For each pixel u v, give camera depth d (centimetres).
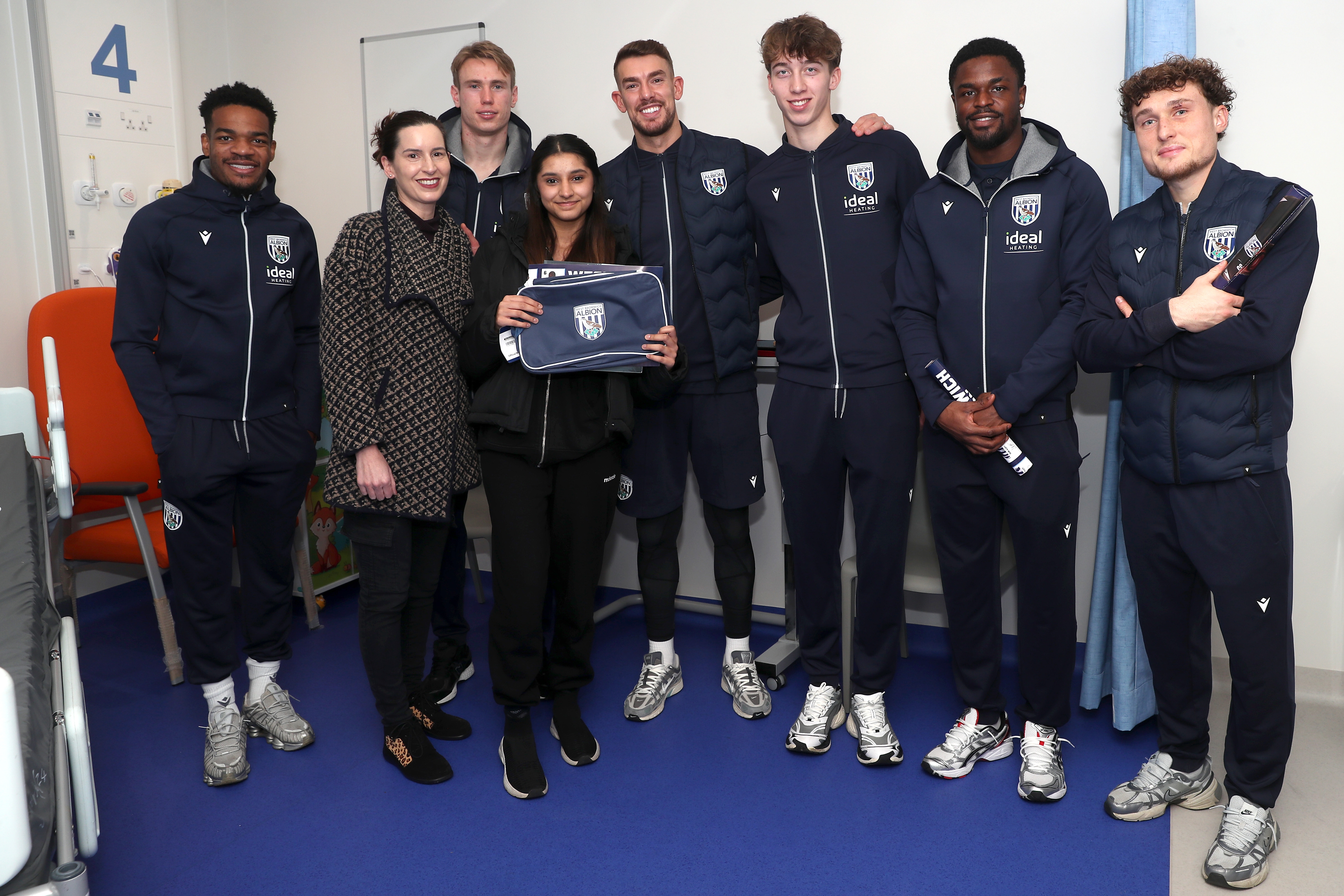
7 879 105
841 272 232
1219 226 181
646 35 321
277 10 392
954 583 229
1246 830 189
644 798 222
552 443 215
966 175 215
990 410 207
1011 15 272
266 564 247
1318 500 257
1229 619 189
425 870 196
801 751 241
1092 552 287
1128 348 185
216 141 226
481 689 285
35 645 155
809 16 230
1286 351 174
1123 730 245
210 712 242
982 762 236
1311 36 242
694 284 251
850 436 235
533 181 221
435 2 357
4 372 333
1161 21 235
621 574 363
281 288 236
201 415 228
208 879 194
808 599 250
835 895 185
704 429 258
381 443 213
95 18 348
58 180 338
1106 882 188
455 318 222
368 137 381
